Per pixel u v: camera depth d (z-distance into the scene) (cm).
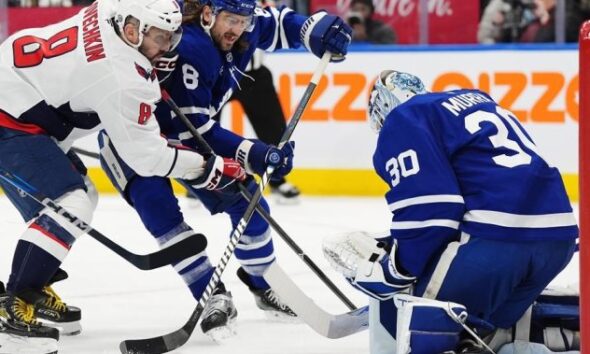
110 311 951
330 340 853
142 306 970
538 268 695
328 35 923
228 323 844
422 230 661
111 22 760
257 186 864
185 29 834
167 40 757
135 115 759
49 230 777
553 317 749
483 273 674
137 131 763
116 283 1065
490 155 685
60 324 856
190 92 838
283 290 788
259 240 887
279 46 952
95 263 1163
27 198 789
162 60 814
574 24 1625
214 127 862
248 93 1520
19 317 768
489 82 1570
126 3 741
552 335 747
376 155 695
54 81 767
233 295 1014
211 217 1466
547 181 695
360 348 830
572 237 696
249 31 874
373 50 1592
